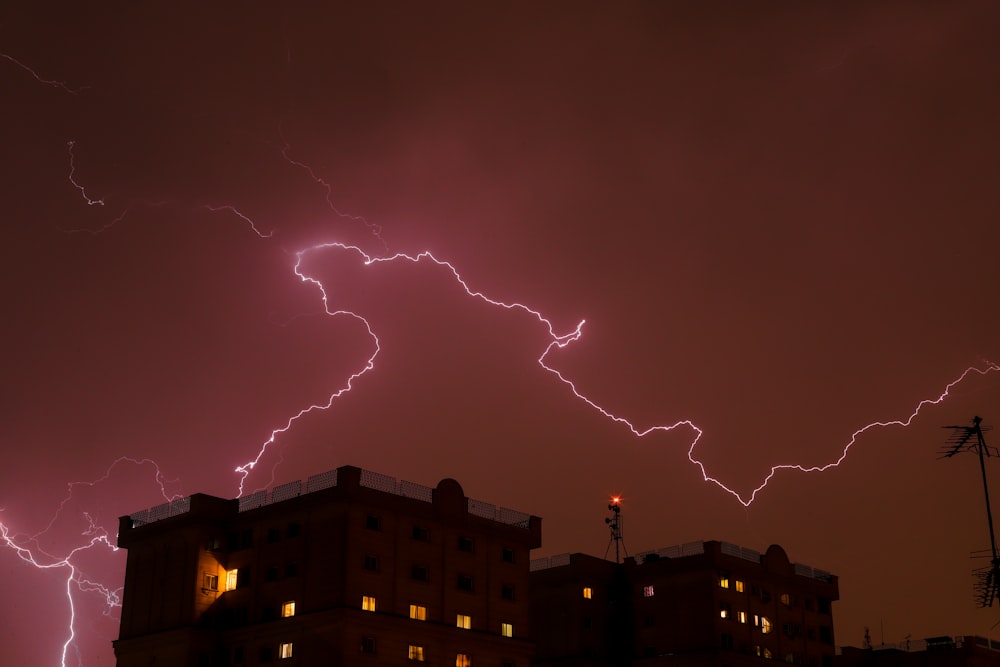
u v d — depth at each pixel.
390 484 63.19
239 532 65.19
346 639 57.06
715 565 79.25
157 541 66.38
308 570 60.44
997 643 97.69
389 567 61.06
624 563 84.88
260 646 60.50
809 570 89.44
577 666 78.56
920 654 95.00
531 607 83.19
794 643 84.06
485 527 67.81
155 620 64.00
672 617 80.12
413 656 60.47
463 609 64.50
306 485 63.12
